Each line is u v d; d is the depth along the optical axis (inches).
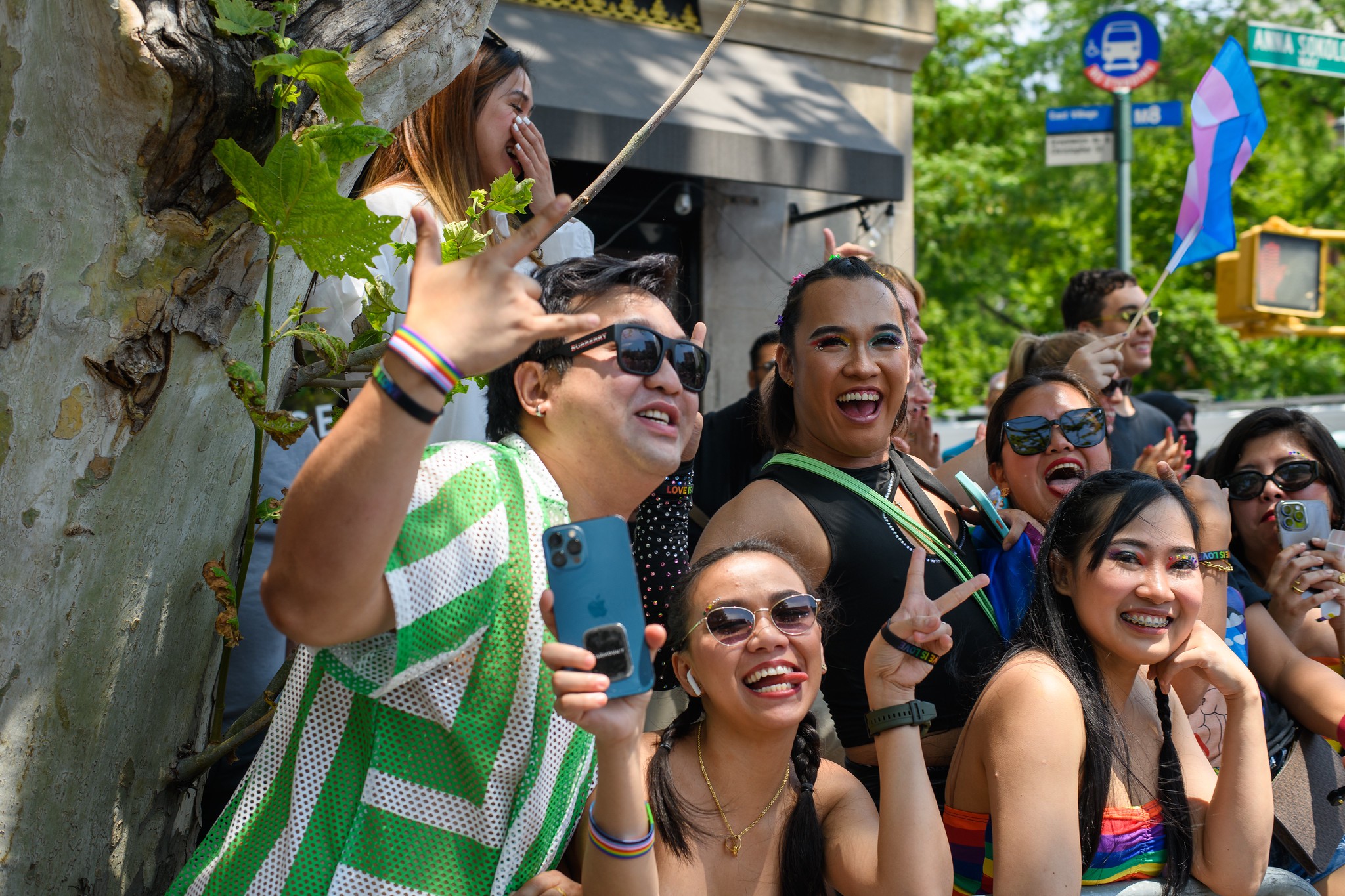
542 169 112.8
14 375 60.7
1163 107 259.9
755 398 131.6
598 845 59.3
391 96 73.3
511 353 50.6
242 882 59.2
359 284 96.8
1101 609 90.6
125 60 58.7
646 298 65.7
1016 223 591.2
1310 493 133.8
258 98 63.9
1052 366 153.9
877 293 104.3
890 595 98.7
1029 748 84.5
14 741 62.9
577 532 56.7
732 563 80.8
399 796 58.1
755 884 80.0
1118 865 88.4
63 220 61.2
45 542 62.7
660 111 76.4
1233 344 589.9
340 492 49.1
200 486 72.4
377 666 56.6
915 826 77.3
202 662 76.2
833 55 254.7
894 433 118.9
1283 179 590.2
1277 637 122.1
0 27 59.0
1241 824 90.2
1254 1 559.2
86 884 67.8
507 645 59.1
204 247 65.7
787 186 225.0
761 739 79.3
